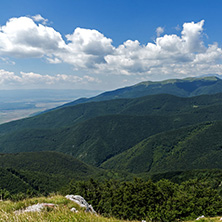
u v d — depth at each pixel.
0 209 10.03
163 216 44.94
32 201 11.84
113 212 51.56
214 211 46.66
